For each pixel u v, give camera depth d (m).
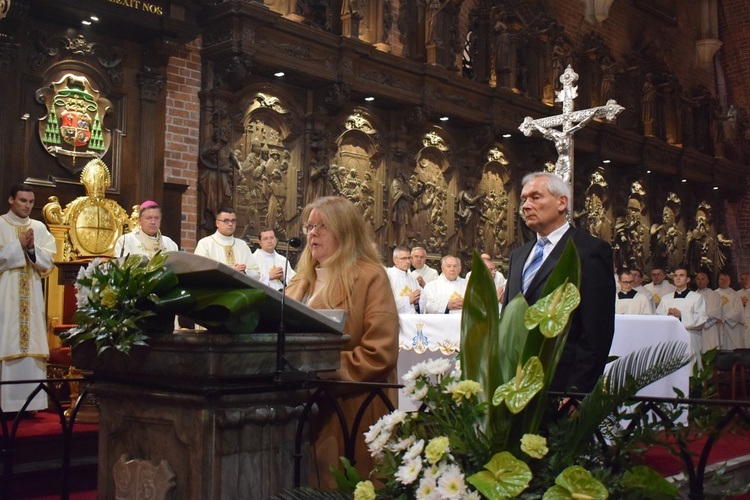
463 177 12.58
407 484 1.92
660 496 1.78
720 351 11.38
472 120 12.19
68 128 8.14
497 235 13.18
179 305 2.13
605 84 15.21
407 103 11.16
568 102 10.15
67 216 7.83
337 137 10.73
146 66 8.75
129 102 8.69
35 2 7.64
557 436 1.90
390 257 11.34
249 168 9.74
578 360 2.96
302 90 10.38
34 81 7.98
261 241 8.98
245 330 2.17
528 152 13.60
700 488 1.98
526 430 1.86
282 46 9.55
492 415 1.87
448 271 9.50
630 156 15.75
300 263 3.08
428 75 11.22
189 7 8.86
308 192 10.36
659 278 13.52
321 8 10.61
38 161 7.99
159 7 8.49
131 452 2.37
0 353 6.47
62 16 8.02
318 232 2.83
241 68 9.10
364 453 2.64
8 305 6.55
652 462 5.32
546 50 13.96
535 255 3.34
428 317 6.35
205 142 9.27
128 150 8.66
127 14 8.20
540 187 3.28
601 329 2.98
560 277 1.88
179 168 9.09
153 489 2.24
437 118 12.01
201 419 2.14
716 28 19.45
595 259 3.07
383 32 11.06
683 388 5.99
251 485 2.22
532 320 1.80
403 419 2.06
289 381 2.22
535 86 13.73
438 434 2.02
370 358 2.66
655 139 16.27
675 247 17.70
